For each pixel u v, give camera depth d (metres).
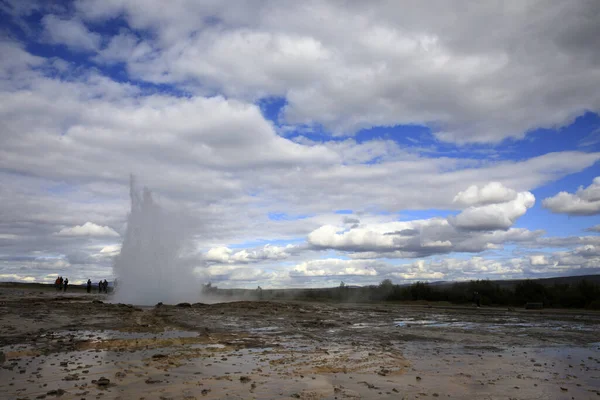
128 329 13.36
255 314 21.66
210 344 11.52
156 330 13.45
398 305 44.78
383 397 6.57
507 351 11.88
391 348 11.84
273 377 7.69
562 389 7.36
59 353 9.42
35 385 6.69
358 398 6.48
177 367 8.31
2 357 8.70
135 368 8.06
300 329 16.12
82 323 14.62
